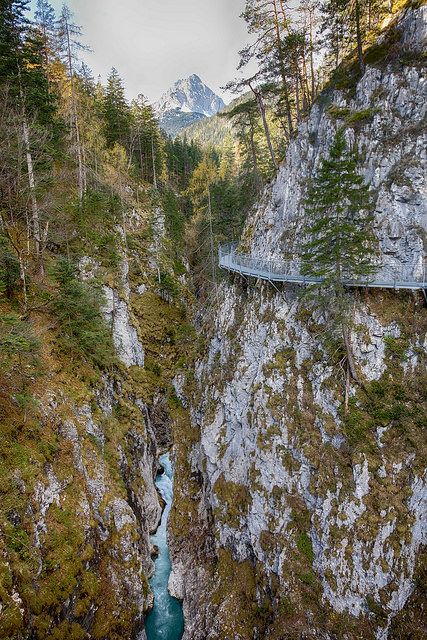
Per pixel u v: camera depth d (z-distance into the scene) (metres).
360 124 25.92
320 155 28.48
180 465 34.47
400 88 24.91
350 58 31.02
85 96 51.56
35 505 17.16
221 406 30.22
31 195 25.41
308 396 23.36
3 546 14.91
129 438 29.41
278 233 31.31
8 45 26.33
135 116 69.38
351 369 21.62
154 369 42.78
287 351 25.47
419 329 21.75
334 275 20.38
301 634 19.06
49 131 29.58
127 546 22.11
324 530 20.12
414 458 19.41
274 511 22.52
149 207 58.16
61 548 17.53
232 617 21.95
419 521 18.73
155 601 24.56
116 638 18.77
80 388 24.83
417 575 18.11
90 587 18.23
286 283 26.81
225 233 51.53
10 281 23.14
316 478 21.25
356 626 18.12
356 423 20.88
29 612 14.73
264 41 32.84
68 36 34.16
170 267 54.38
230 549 25.08
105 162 52.62
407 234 23.22
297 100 33.94
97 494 21.77
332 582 19.09
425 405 20.42
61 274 24.48
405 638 17.19
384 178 24.31
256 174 44.03
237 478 26.50
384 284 21.89
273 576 21.38
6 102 25.59
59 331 25.83
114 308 36.78
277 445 23.48
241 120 43.62
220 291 40.78
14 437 18.05
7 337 16.72
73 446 21.28
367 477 19.66
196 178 72.69
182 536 29.14
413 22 26.14
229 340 32.50
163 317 48.19
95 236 37.41
